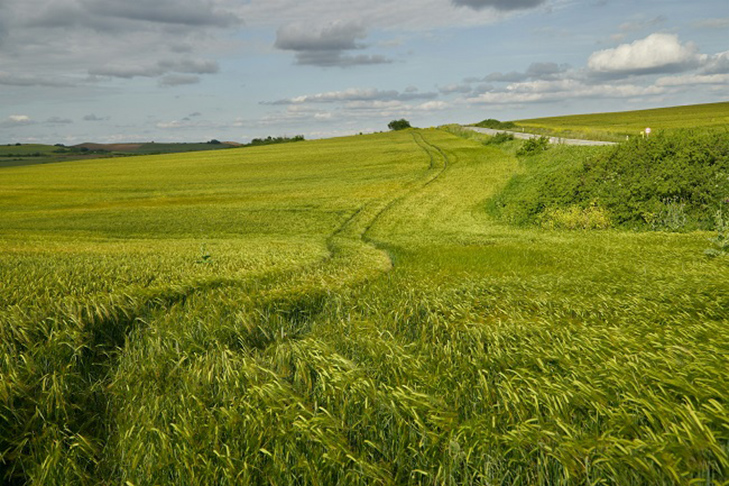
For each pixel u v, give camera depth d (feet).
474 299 28.91
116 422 15.97
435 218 109.50
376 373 17.44
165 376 18.60
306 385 16.84
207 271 39.75
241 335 22.75
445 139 330.75
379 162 230.89
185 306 27.61
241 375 17.31
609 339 19.15
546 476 11.72
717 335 18.13
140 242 91.71
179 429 14.10
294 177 204.33
